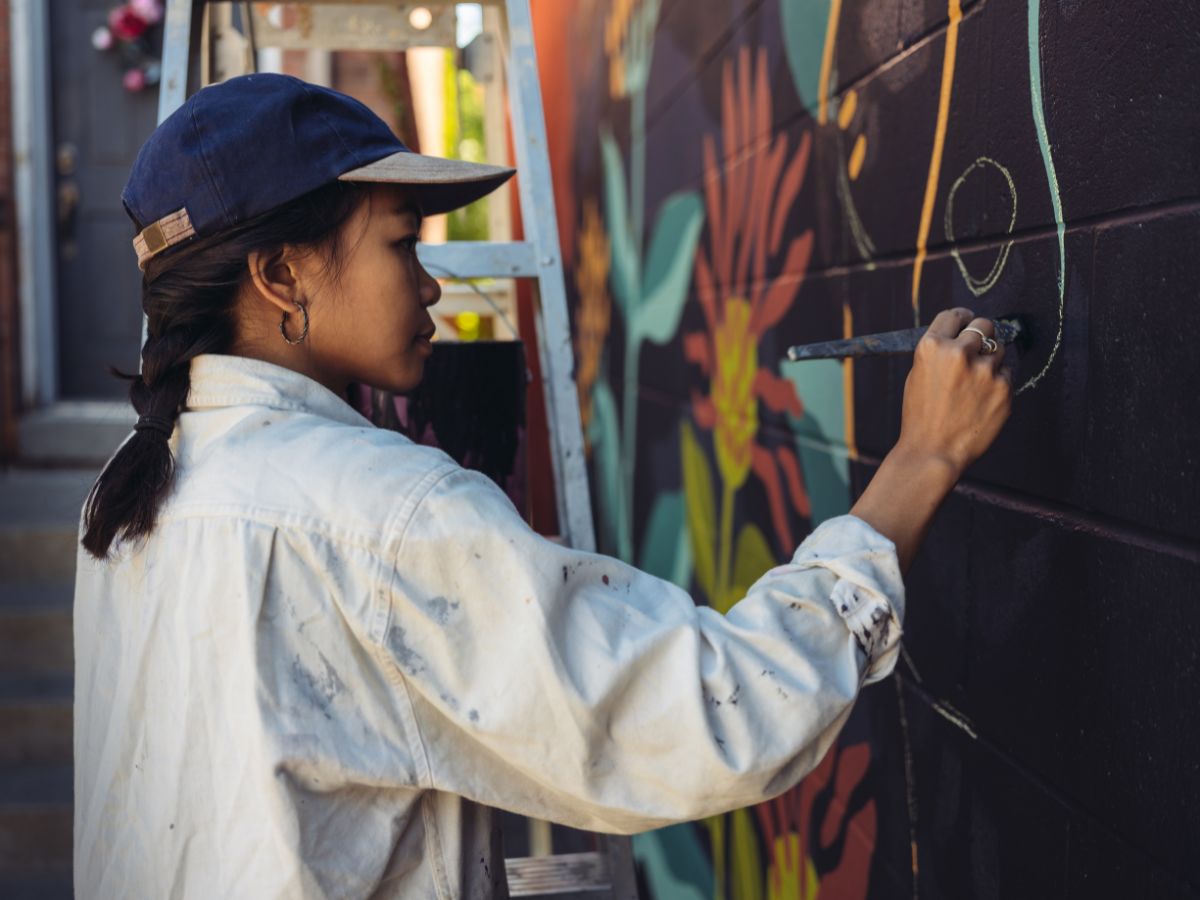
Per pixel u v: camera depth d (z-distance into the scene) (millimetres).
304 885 882
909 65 1405
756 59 2113
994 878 1232
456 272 1699
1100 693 1011
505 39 1964
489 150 2424
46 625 4031
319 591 916
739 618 917
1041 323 1103
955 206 1284
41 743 3770
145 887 950
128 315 5379
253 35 2029
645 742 889
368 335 1046
